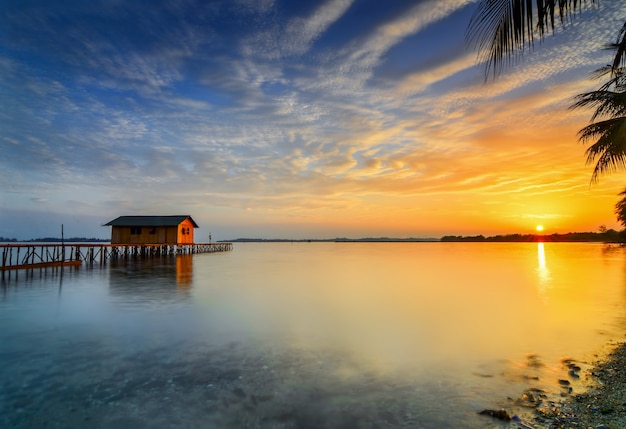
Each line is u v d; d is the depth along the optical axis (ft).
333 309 43.32
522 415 16.67
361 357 25.75
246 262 132.26
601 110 33.71
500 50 11.55
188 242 146.30
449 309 43.42
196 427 16.47
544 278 76.69
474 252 247.50
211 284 65.98
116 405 18.48
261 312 41.24
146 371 23.04
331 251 281.54
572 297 51.31
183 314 39.86
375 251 281.74
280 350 27.37
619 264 111.75
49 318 37.65
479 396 19.02
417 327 34.45
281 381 21.47
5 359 25.23
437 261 142.20
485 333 32.12
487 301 48.88
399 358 25.48
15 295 52.16
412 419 16.75
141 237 135.23
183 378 21.91
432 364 24.22
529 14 11.10
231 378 21.94
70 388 20.45
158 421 16.96
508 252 241.14
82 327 33.96
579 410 16.80
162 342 29.35
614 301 47.75
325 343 29.25
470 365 23.94
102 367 23.75
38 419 17.10
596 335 30.68
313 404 18.52
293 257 178.70
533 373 22.18
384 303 47.52
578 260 135.85
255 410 17.93
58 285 62.64
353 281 72.74
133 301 47.70
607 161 35.81
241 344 28.89
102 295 52.37
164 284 65.05
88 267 96.32
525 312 41.11
